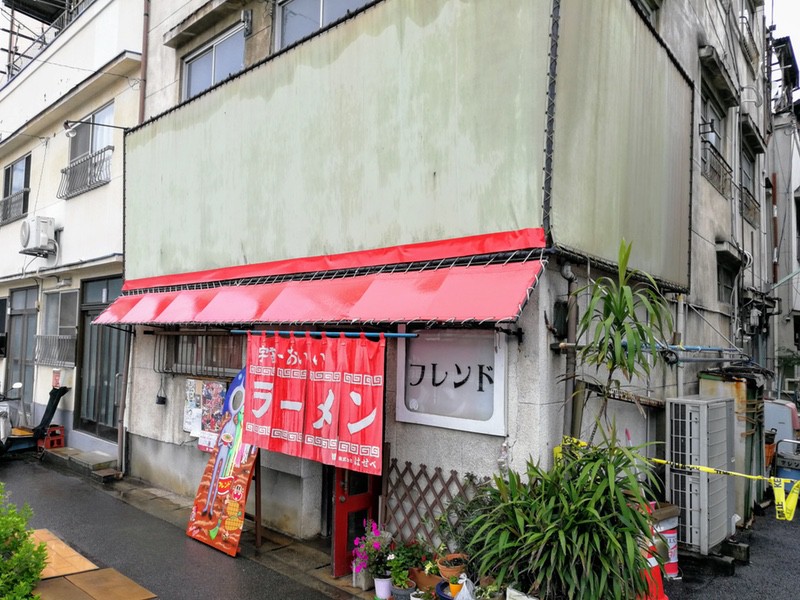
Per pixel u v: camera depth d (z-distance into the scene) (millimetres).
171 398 9148
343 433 5312
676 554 5840
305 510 6906
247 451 6613
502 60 4953
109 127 11172
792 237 16000
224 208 7867
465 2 5223
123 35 11078
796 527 7695
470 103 5160
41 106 13734
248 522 7508
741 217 11453
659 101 6859
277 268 6992
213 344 8438
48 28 16688
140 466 9852
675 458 6230
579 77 5078
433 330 5648
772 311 14664
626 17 5977
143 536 7004
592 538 4082
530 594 4160
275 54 7152
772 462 9477
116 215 10836
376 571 5309
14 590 4031
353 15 6207
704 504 6051
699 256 8883
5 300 16094
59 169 13055
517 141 4824
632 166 6137
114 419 10930
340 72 6355
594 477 4219
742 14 12461
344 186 6270
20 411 13141
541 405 4824
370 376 5137
